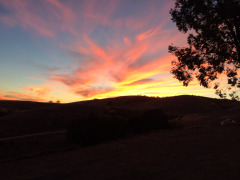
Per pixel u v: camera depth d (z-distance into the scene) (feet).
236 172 22.99
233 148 34.81
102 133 88.43
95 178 26.25
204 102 363.97
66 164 36.86
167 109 332.80
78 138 90.33
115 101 430.20
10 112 231.09
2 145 93.09
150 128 102.99
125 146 49.62
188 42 84.69
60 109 187.32
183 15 81.05
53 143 97.96
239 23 73.46
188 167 26.58
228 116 144.46
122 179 24.81
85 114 176.65
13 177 31.32
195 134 56.70
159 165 28.96
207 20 77.56
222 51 79.87
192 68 86.22
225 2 71.46
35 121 153.07
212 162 27.66
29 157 55.42
